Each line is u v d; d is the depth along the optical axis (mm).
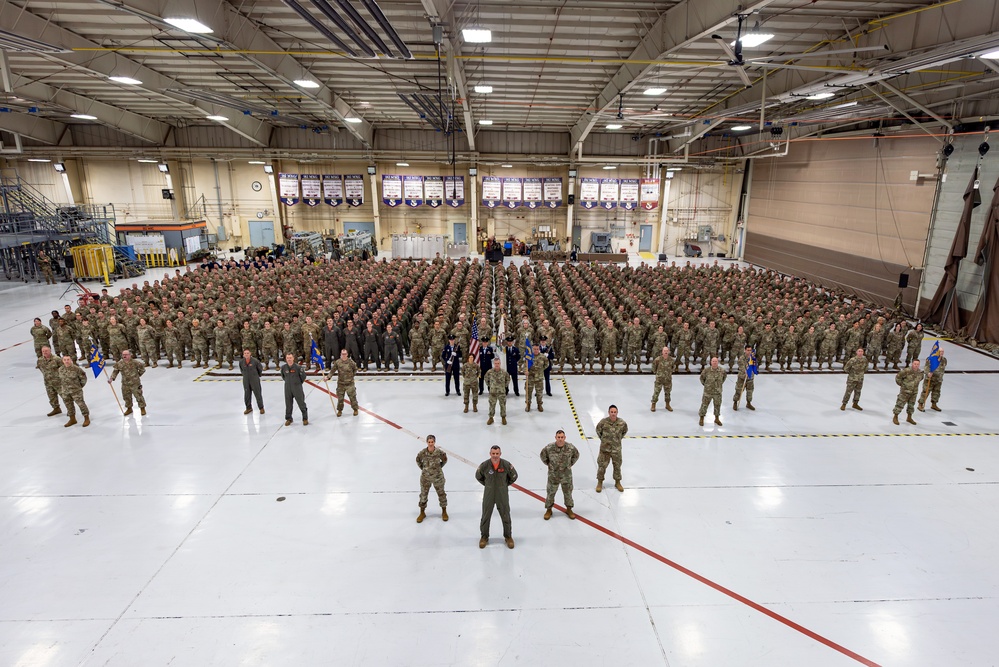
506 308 24000
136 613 7566
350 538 9250
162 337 19484
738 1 13500
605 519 9852
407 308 20906
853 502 10430
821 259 31938
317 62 23406
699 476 11328
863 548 9078
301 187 44156
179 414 14375
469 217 47000
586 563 8672
